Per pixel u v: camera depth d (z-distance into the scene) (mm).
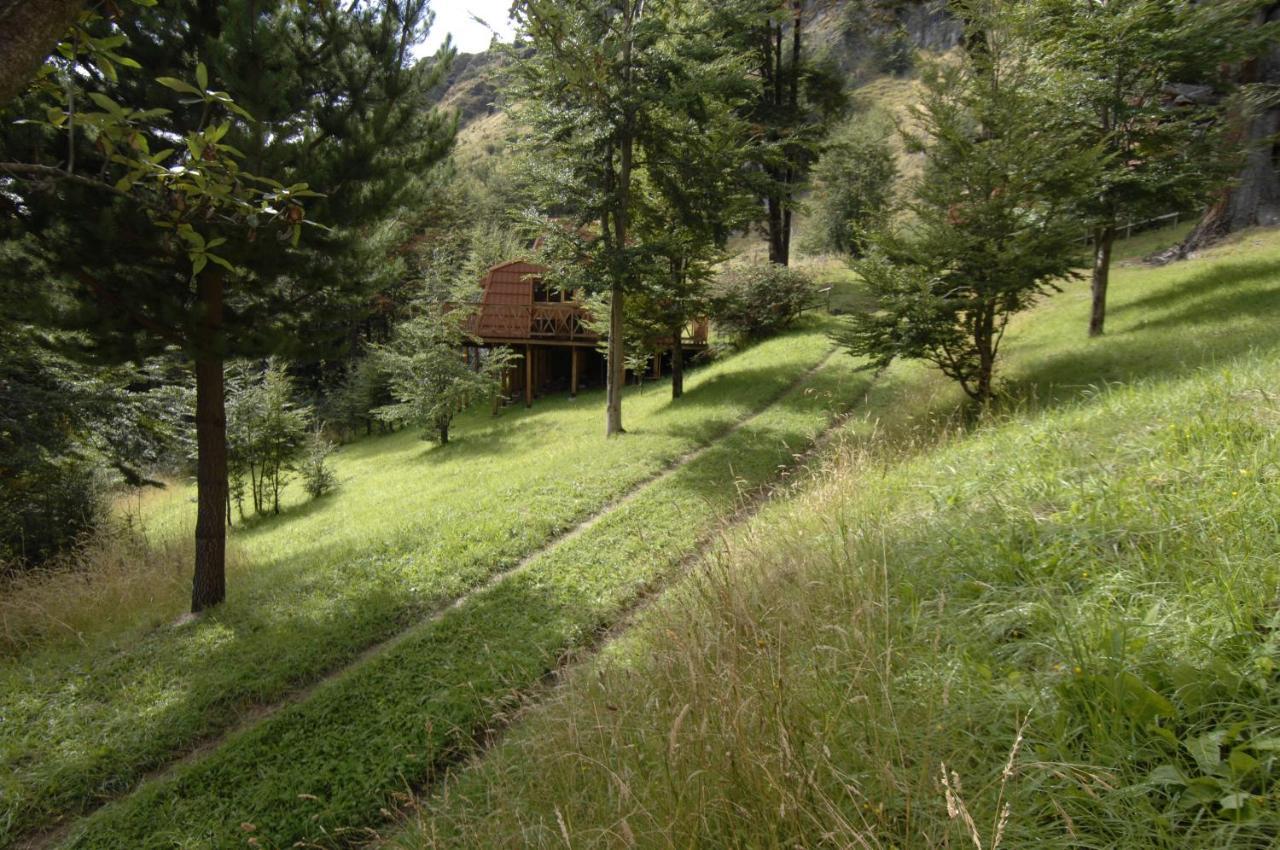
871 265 10992
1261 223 15945
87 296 6809
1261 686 1938
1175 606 2406
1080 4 12203
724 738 2408
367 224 8008
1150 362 10125
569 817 2789
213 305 7238
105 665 6570
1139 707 2031
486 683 5473
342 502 17078
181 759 5184
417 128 8266
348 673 6074
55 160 5875
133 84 6121
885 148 39156
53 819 4637
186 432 13547
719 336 26453
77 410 10891
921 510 4508
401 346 24531
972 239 9992
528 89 13992
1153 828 1756
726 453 12531
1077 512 3439
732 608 3406
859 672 2596
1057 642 2410
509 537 9297
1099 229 12836
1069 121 12398
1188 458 3717
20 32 1976
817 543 4633
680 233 16547
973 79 10812
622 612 6695
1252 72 14844
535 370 30969
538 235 15703
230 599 8102
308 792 4480
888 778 2070
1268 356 6719
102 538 11398
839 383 16734
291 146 6707
